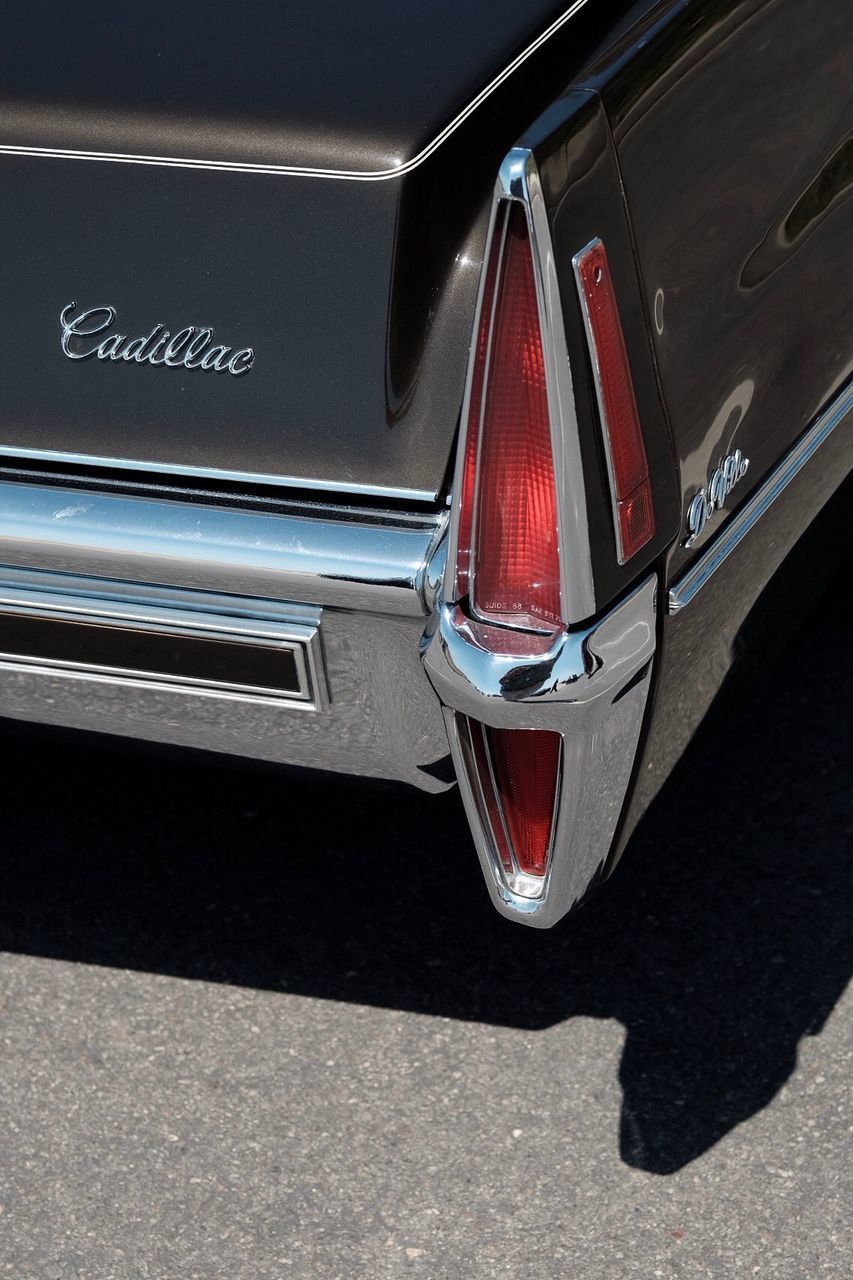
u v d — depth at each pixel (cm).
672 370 163
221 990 233
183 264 171
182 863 256
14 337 176
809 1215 192
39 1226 198
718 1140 203
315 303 167
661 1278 185
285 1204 199
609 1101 210
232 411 169
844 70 193
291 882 252
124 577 173
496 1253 191
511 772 171
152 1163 206
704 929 236
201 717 181
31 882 254
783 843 250
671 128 160
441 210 170
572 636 155
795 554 205
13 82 180
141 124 174
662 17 161
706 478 173
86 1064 221
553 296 144
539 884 176
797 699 280
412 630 165
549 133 142
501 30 182
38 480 177
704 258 167
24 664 183
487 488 154
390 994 230
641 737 173
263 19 186
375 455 165
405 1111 211
